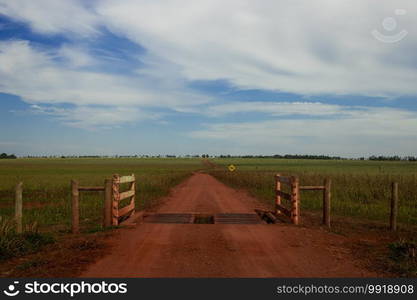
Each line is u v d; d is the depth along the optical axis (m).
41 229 11.33
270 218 13.72
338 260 7.53
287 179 12.80
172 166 108.69
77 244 8.73
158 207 17.12
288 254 7.96
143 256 7.65
